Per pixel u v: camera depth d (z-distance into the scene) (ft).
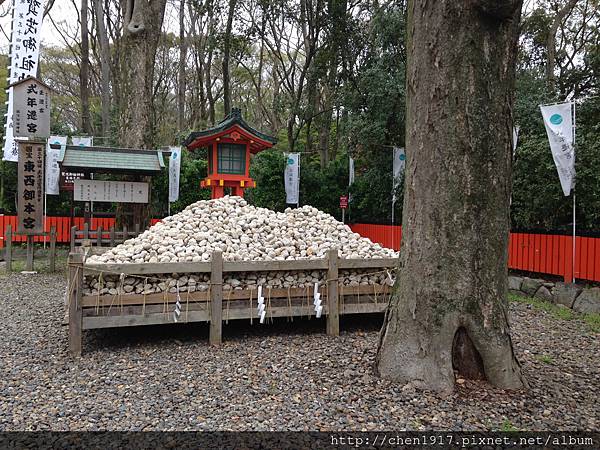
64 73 82.64
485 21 10.52
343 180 53.26
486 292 11.01
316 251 17.65
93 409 10.59
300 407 10.52
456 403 10.37
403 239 11.92
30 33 34.53
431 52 10.92
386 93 41.86
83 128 59.16
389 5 44.75
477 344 11.03
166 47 82.07
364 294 17.15
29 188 30.32
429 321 11.11
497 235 11.04
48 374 12.87
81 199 30.66
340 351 14.35
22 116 29.53
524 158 27.66
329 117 62.03
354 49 52.44
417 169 11.36
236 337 16.30
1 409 10.61
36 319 19.12
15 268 32.37
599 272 22.86
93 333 16.99
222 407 10.62
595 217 24.62
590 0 52.11
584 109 31.30
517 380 11.19
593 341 17.13
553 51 46.57
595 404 10.78
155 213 45.91
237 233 18.04
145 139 35.37
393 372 11.51
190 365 13.47
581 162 23.85
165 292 15.07
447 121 10.77
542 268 26.22
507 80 10.91
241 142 30.55
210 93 69.05
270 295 16.03
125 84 36.17
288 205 51.16
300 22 58.03
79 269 14.24
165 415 10.25
